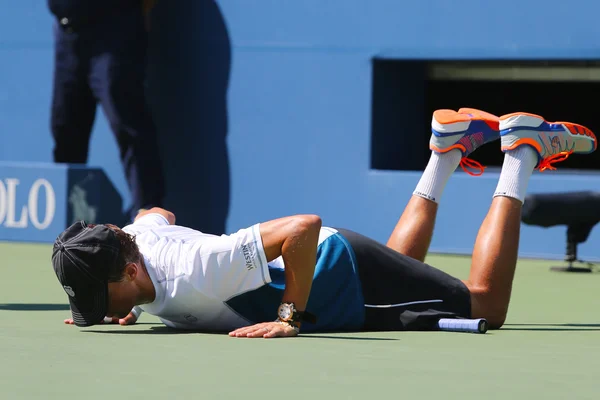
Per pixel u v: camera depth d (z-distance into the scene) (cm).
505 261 1775
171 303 1592
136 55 4169
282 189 4178
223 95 4281
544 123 1842
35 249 3888
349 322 1692
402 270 1723
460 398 1135
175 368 1299
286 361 1366
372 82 4016
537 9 3744
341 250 1692
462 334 1689
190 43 4331
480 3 3825
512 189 1802
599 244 3578
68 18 4159
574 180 3566
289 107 4156
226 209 4284
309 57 4112
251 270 1564
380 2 3981
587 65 3822
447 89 4512
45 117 4509
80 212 4250
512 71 3978
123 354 1412
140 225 1664
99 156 4412
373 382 1223
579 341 1653
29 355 1399
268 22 4184
